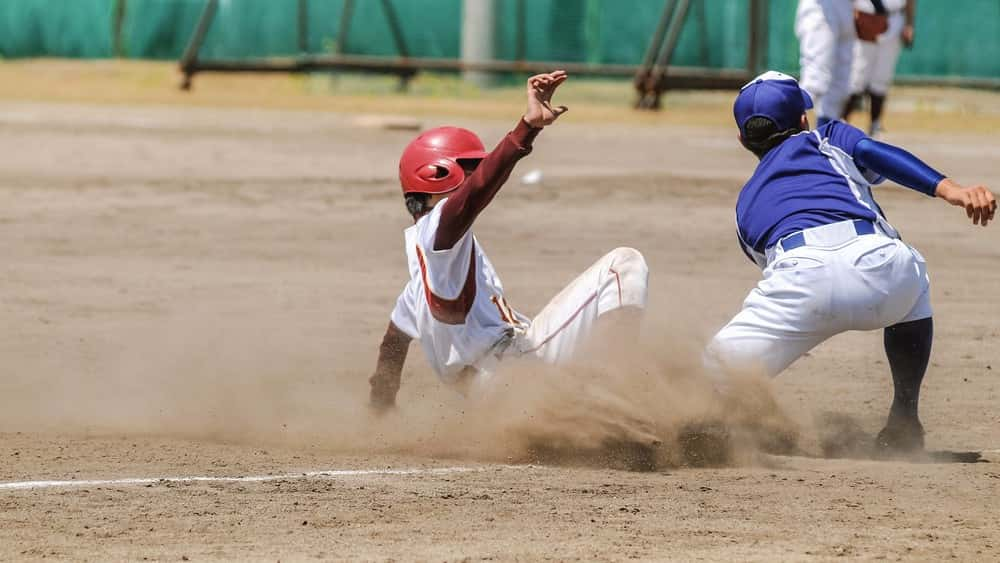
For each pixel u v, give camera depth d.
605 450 20.77
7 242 42.94
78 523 17.06
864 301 20.34
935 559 15.61
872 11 57.56
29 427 22.89
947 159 64.12
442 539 16.34
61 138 69.69
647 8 108.75
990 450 22.12
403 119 78.69
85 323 32.09
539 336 20.86
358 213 49.06
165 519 17.27
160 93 100.56
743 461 20.94
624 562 15.33
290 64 103.75
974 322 33.16
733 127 83.88
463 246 20.12
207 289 36.41
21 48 128.50
